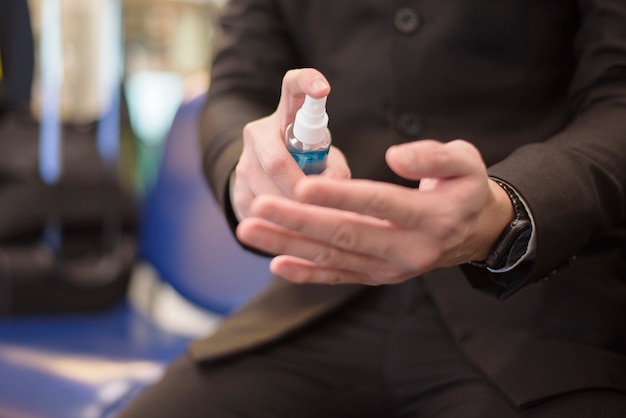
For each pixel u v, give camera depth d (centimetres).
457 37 77
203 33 195
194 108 150
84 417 108
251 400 76
